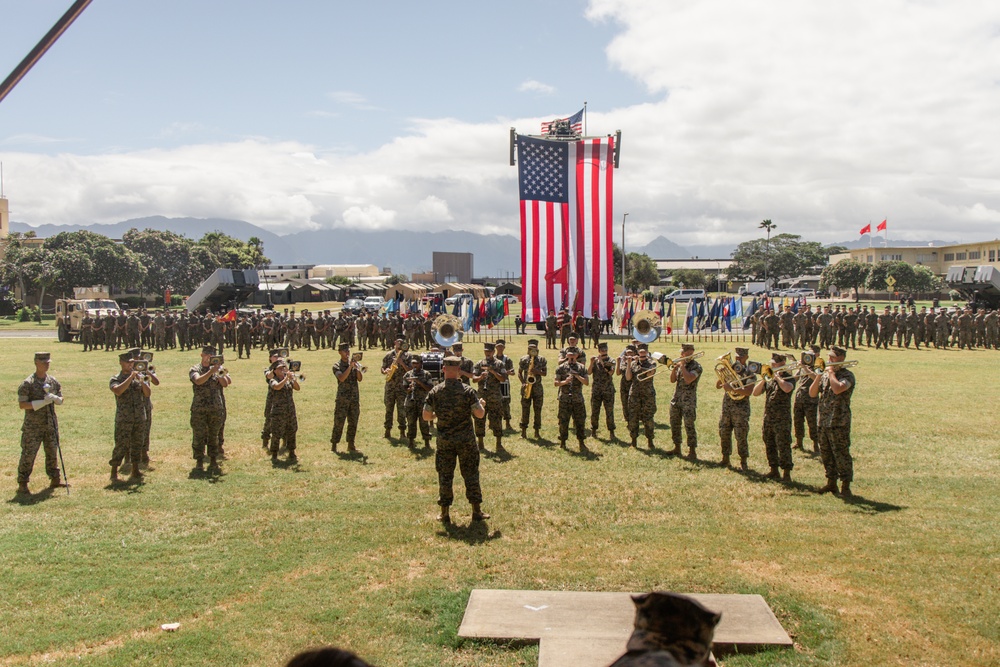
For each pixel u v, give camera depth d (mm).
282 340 40875
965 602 7512
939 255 124750
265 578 8352
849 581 8102
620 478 12758
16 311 76312
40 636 6941
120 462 12570
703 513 10742
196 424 13414
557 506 11109
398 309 49500
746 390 13211
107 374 27906
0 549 9203
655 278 114062
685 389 14344
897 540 9430
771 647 6578
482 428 15117
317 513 10797
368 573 8453
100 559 8914
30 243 84375
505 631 6820
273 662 6445
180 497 11617
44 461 14023
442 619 7188
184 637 6875
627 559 8844
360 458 14375
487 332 49469
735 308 46781
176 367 30219
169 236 97000
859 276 109750
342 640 6828
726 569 8484
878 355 34344
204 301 49531
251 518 10547
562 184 38844
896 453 14508
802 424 14898
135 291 95500
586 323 39062
